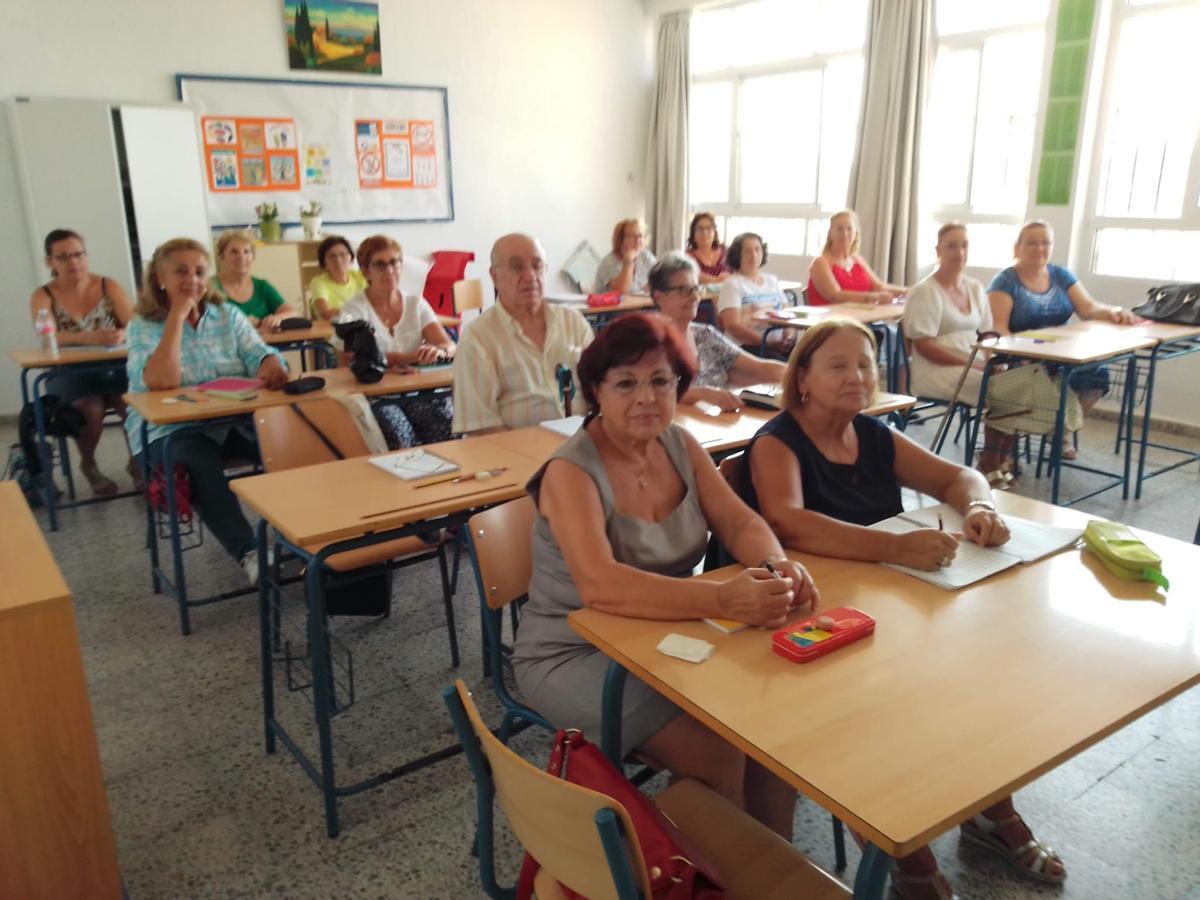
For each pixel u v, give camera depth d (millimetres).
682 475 1688
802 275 7184
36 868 1386
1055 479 3553
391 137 6699
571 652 1564
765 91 7203
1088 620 1347
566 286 7824
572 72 7492
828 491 1861
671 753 1438
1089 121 5062
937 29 5793
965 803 931
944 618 1355
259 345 3324
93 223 5242
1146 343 3631
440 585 3041
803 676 1192
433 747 2131
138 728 2223
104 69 5516
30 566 1437
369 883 1707
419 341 3773
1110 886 1676
